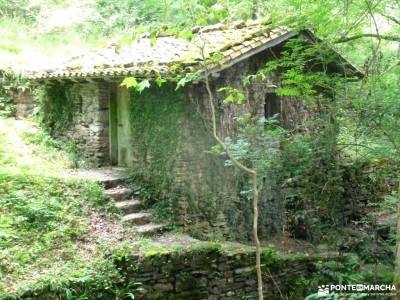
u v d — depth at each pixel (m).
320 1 7.08
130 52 10.13
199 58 7.94
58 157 10.59
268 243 9.31
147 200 9.14
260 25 8.90
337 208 9.05
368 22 8.44
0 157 9.70
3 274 6.64
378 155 8.66
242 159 8.74
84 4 17.00
